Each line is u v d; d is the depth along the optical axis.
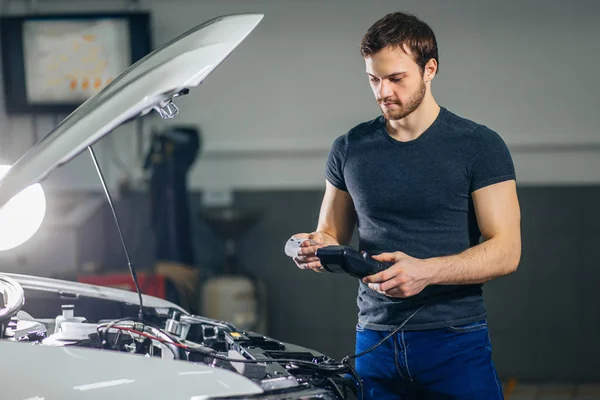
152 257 5.04
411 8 4.93
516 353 4.95
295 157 5.07
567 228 4.91
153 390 1.43
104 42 4.83
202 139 5.07
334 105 5.01
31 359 1.48
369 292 1.99
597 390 4.76
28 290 2.13
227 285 4.70
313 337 5.06
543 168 4.96
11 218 1.93
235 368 1.61
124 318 2.06
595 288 4.91
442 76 4.95
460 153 1.86
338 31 4.98
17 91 4.87
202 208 5.07
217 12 4.99
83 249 4.68
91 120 1.59
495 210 1.84
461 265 1.77
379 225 1.94
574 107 4.91
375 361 1.97
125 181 4.98
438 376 1.89
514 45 4.91
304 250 1.90
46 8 4.97
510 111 4.94
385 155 1.92
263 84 5.03
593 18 4.86
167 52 1.61
